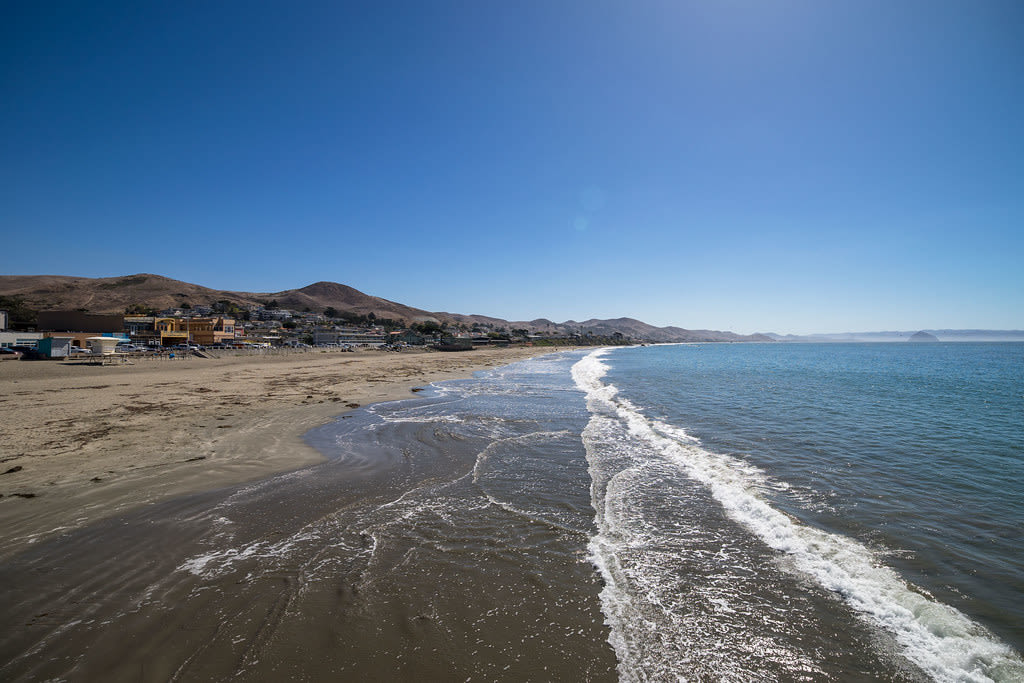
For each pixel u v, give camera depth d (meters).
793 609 5.43
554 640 4.83
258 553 6.59
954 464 11.38
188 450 11.89
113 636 4.69
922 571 6.27
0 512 7.79
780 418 17.84
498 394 25.83
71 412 16.66
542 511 8.43
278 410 18.41
